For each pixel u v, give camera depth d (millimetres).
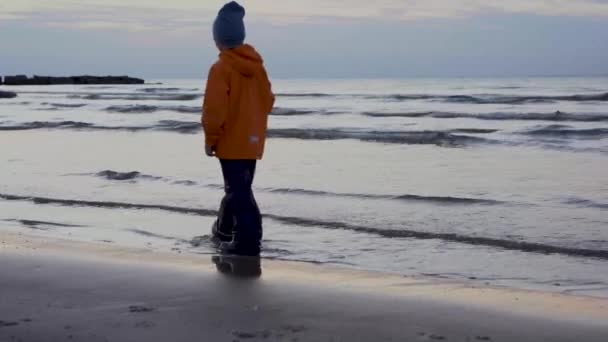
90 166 13102
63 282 4855
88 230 7555
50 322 3871
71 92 60719
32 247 6246
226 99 6066
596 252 6426
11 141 18047
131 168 12719
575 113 24328
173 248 6547
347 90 56844
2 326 3795
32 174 12172
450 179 11250
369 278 5117
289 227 7641
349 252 6527
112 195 9938
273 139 17734
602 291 5219
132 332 3695
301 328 3797
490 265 6047
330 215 8328
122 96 49688
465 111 27328
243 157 6246
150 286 4758
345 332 3732
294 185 10641
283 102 37094
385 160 13758
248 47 6180
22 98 48125
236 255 6027
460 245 6793
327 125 22391
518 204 8961
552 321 3984
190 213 8508
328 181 11055
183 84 102312
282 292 4629
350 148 15828
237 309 4176
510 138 17438
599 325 3908
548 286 5363
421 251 6559
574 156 14094
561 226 7629
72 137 18969
